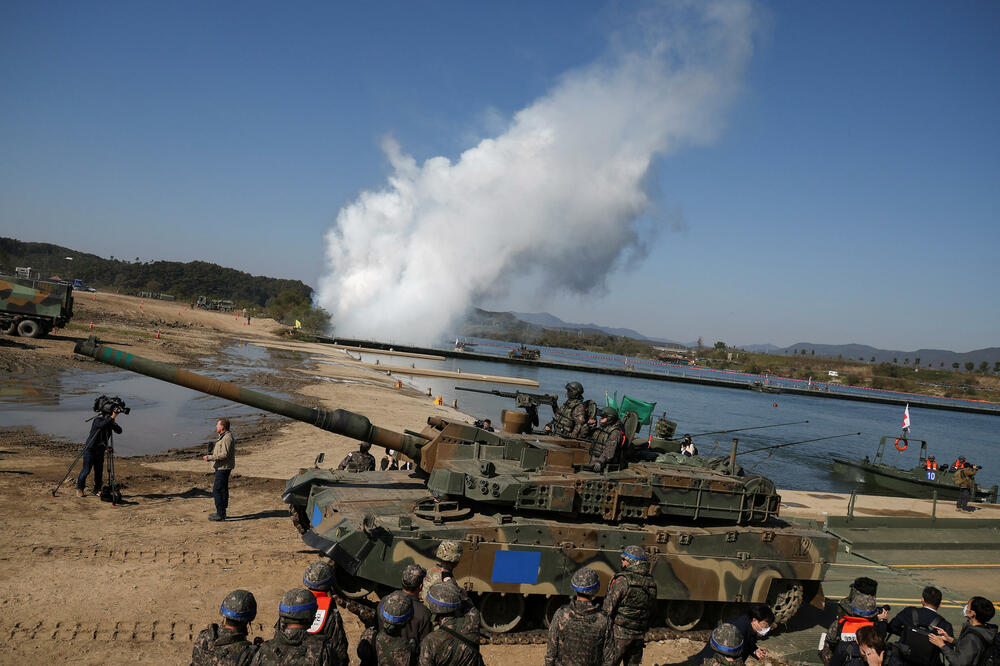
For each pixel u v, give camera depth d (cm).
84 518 1210
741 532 1062
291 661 483
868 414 9094
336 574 923
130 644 780
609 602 726
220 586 974
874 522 1872
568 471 1070
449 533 885
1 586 885
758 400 9275
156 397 2912
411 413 3331
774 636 1082
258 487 1591
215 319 8756
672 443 1343
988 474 4672
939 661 716
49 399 2497
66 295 3941
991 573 1589
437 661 532
